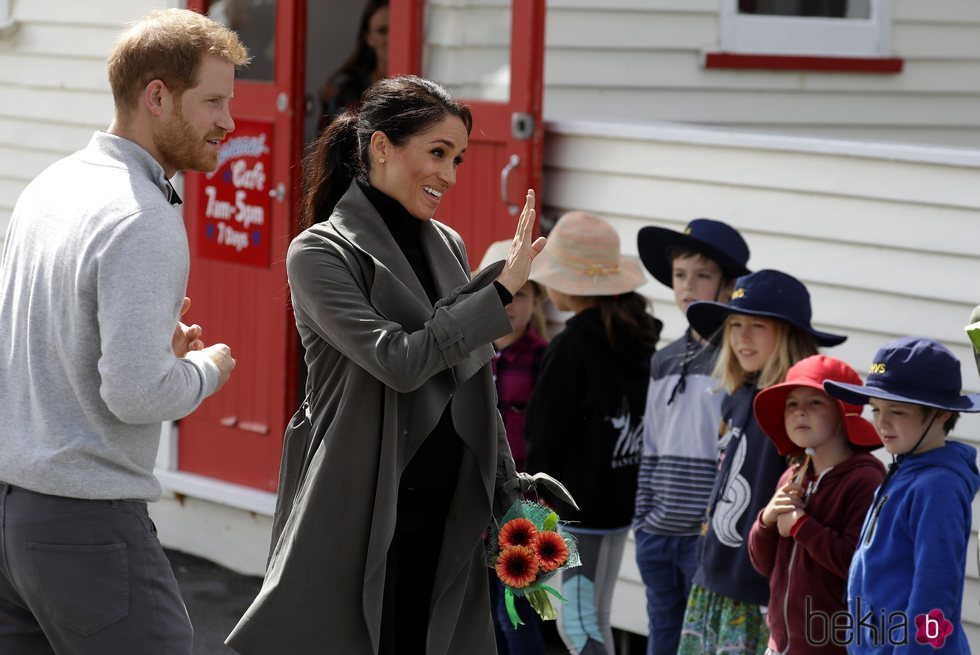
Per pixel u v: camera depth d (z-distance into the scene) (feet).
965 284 24.22
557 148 29.66
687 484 22.61
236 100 34.14
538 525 18.21
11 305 17.13
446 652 17.49
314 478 16.97
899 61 39.60
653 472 23.13
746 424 21.18
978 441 23.80
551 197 29.81
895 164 24.88
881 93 39.63
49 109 38.75
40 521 16.62
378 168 17.53
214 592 33.24
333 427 16.99
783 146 26.22
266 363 33.83
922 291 24.72
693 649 21.34
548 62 35.14
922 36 40.11
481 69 29.81
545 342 25.59
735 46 37.11
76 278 16.21
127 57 16.84
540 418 23.17
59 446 16.55
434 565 17.87
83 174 16.84
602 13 35.55
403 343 16.21
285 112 33.06
